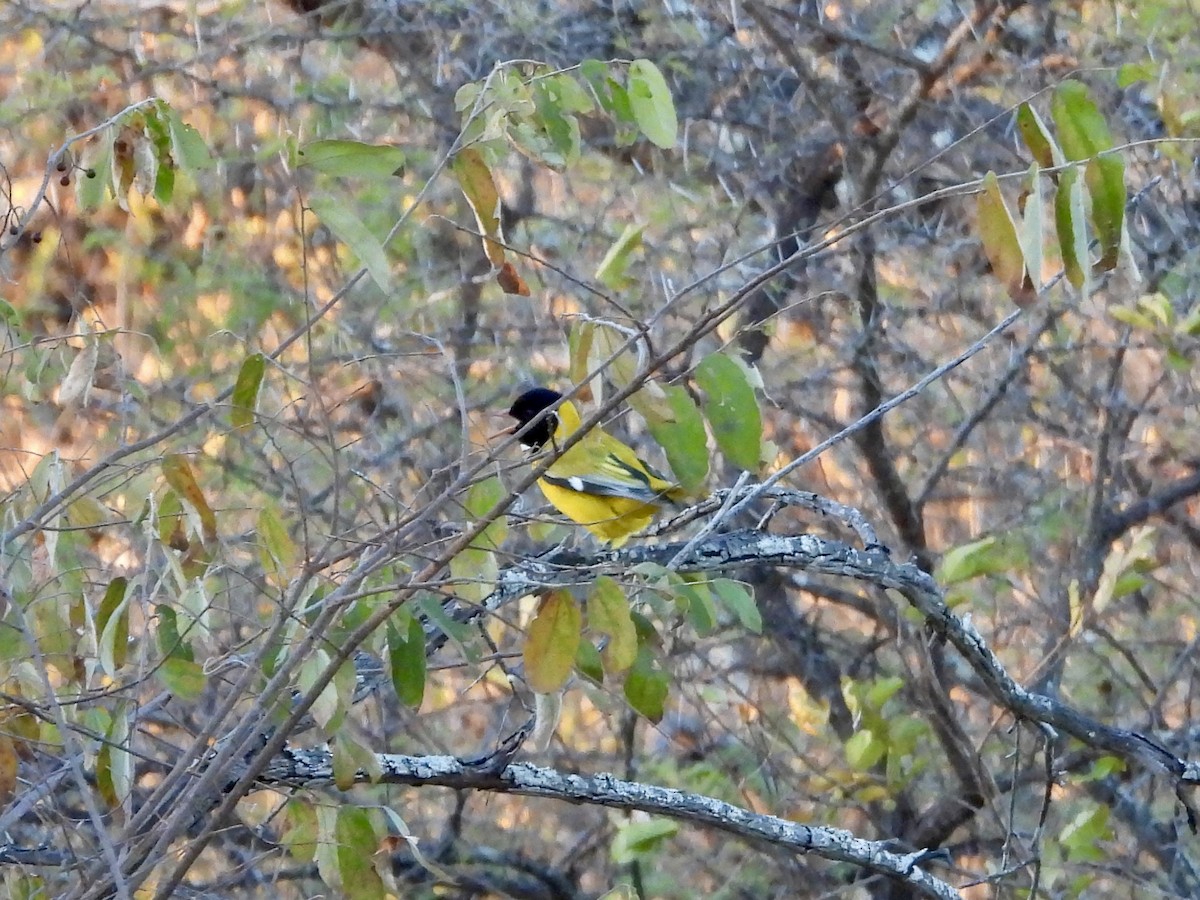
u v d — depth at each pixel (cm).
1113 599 1162
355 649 545
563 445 514
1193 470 1403
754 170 1281
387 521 647
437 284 1344
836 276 1317
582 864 1284
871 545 787
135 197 1276
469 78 1269
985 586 1377
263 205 1346
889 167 1291
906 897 1195
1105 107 1252
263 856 626
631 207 1401
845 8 1303
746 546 753
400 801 1204
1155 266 1288
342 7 1363
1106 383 1336
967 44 1295
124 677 730
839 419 1422
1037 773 1244
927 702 1060
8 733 561
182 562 615
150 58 1428
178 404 1198
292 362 990
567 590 543
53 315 1336
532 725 709
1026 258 484
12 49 1466
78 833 607
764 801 1262
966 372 1354
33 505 600
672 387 543
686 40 1274
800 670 1280
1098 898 1241
